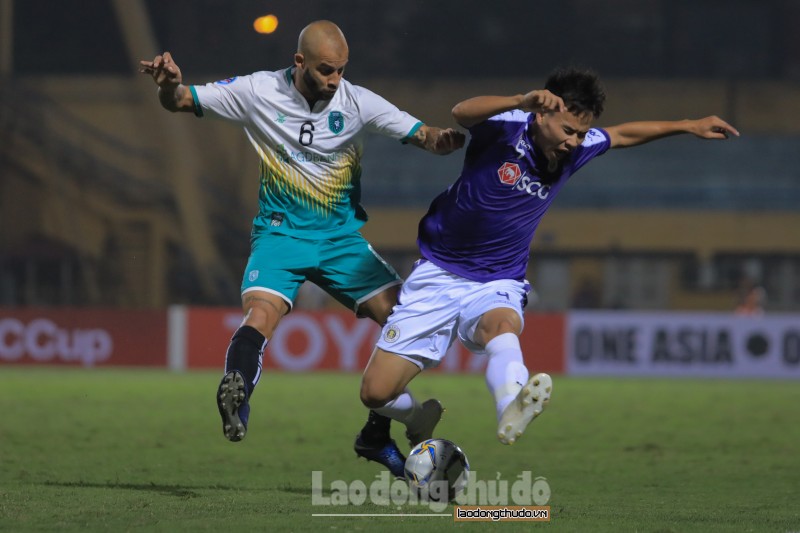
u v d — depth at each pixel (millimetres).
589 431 40438
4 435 36562
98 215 117812
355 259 23453
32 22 126438
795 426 43000
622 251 118250
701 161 119812
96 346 79375
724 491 25188
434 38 125812
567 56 126688
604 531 17688
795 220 118438
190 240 116562
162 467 28672
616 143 21781
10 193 117688
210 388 60125
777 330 78375
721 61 127312
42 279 117125
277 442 35500
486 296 21344
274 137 22406
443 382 68125
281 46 122125
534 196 21219
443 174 119438
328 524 17984
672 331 78438
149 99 118812
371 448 23688
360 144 22781
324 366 77125
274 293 22547
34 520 18109
